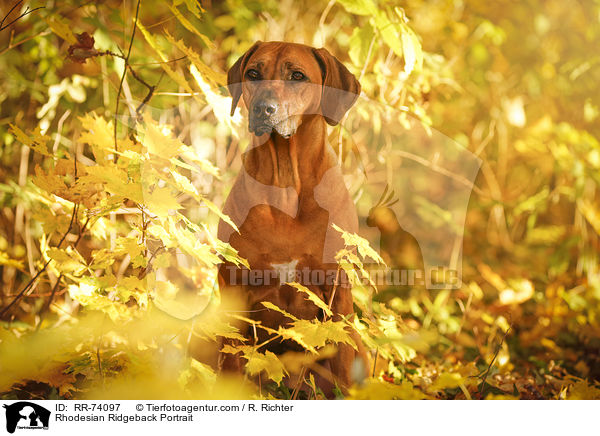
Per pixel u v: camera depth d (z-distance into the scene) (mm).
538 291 4844
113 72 3836
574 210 5656
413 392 2287
